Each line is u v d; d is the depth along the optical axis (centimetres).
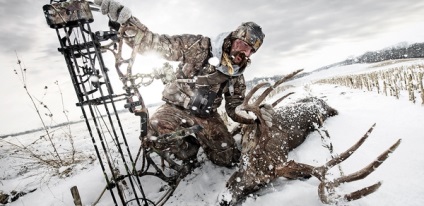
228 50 291
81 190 300
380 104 526
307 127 377
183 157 290
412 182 224
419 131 322
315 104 424
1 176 376
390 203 205
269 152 270
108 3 219
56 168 382
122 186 300
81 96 214
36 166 411
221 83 307
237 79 321
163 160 321
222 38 286
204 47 293
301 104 413
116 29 243
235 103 321
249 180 254
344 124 404
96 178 319
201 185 296
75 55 216
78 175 341
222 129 324
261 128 282
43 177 353
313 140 360
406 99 545
